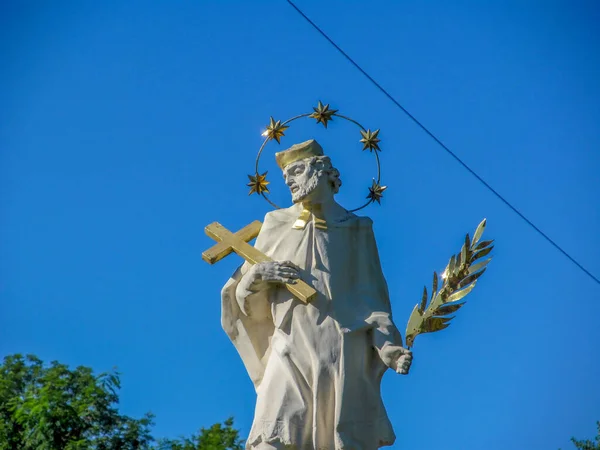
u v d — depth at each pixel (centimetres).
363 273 1859
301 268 1836
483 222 1841
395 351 1780
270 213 1902
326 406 1772
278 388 1780
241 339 1852
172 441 3127
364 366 1802
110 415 3206
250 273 1827
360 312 1830
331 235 1859
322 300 1819
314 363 1781
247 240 1898
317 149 1892
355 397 1780
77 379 3294
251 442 1756
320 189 1869
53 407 3169
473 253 1830
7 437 3128
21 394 3297
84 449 3077
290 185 1877
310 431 1761
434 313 1822
